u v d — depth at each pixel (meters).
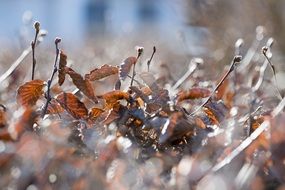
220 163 1.40
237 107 1.85
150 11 15.58
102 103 1.90
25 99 1.66
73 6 16.69
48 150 1.39
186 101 1.95
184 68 3.57
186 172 1.37
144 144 1.58
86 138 1.51
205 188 1.35
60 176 1.38
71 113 1.65
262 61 3.07
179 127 1.55
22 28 4.02
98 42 5.83
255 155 1.44
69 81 2.26
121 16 15.95
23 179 1.37
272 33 5.12
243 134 1.62
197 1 5.08
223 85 2.00
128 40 5.63
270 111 1.72
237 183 1.35
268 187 1.43
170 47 5.43
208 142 1.50
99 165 1.40
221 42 4.67
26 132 1.45
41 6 16.47
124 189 1.38
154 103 1.63
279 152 1.41
